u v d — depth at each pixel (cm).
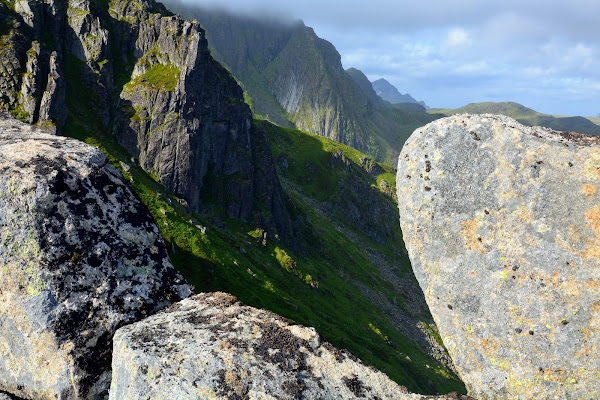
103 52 12050
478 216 1223
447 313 1239
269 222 16125
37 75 9744
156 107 11938
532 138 1192
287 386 918
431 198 1299
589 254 1072
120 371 972
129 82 12356
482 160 1241
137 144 11706
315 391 930
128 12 13288
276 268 13962
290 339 1040
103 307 1116
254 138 18112
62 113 10150
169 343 993
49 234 1093
